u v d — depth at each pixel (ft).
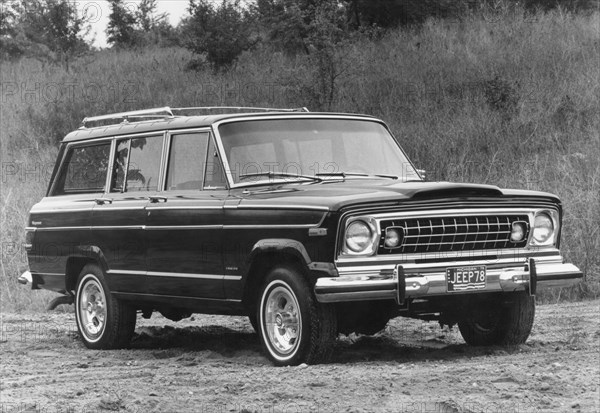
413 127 63.05
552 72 70.54
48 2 94.73
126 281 28.63
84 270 30.71
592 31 79.46
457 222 23.24
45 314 41.27
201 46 83.71
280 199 23.65
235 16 84.48
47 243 32.17
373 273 22.38
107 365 26.48
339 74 69.31
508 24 83.82
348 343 29.14
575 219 44.55
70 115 75.56
